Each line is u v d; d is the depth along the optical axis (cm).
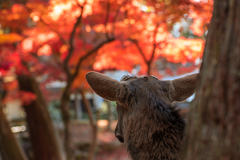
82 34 716
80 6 556
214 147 93
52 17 586
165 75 841
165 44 551
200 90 100
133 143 170
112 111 1978
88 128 1527
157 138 164
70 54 607
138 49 598
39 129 815
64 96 648
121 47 653
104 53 671
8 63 537
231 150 89
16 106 1881
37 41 621
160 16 512
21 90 793
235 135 88
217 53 93
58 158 830
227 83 90
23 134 1277
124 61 688
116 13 588
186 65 827
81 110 2134
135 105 175
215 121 93
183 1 457
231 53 89
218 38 94
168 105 174
